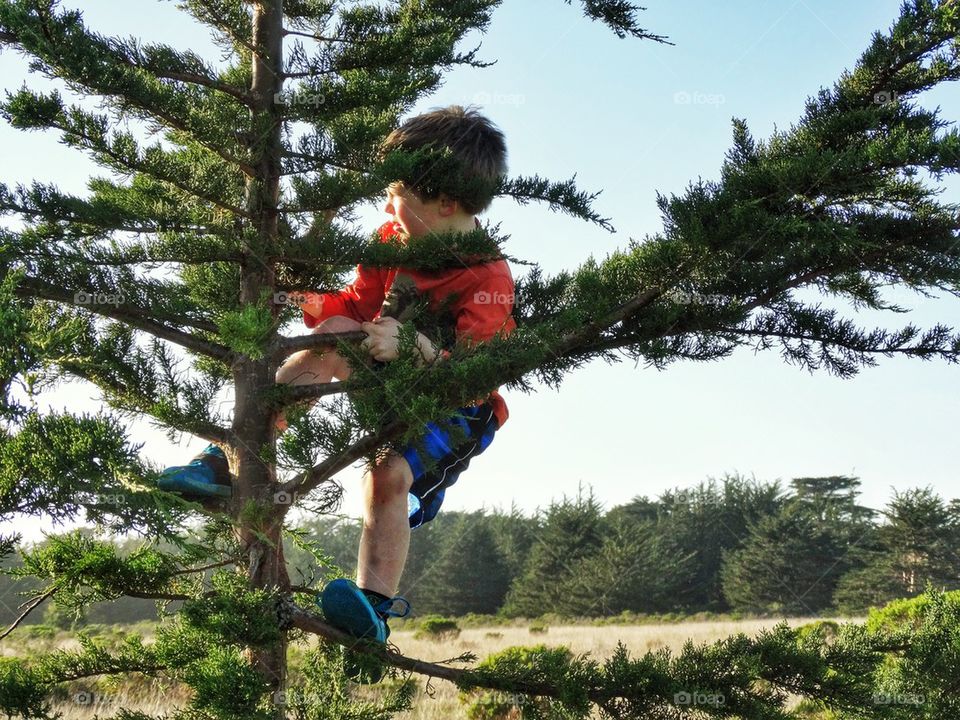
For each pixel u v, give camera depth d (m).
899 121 3.31
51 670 3.27
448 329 3.52
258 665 3.26
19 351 2.33
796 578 45.47
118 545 3.11
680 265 3.27
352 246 3.41
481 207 3.77
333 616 3.15
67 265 3.25
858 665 3.66
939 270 3.25
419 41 4.17
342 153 3.52
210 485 3.25
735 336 3.47
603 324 3.32
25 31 3.04
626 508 59.25
